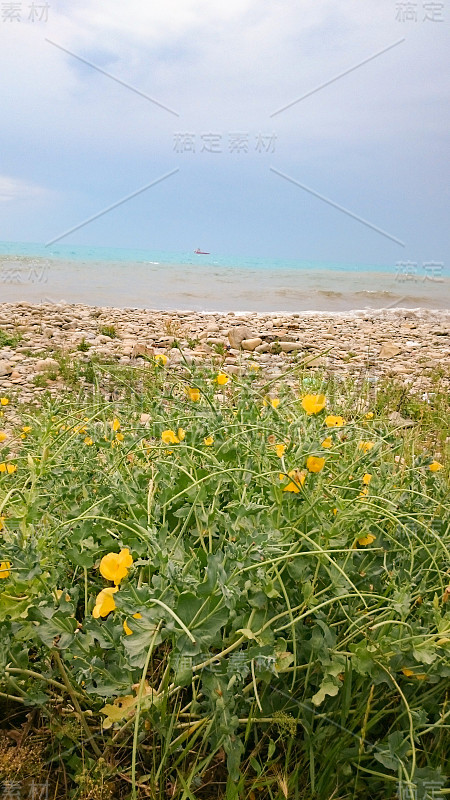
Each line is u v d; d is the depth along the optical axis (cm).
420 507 198
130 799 138
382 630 144
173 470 198
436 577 180
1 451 235
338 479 194
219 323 1208
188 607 123
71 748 144
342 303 1916
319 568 165
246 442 200
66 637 140
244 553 137
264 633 137
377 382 634
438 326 1377
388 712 146
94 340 937
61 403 248
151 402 261
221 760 150
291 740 140
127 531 166
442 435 414
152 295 1866
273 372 659
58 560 170
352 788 146
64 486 193
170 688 141
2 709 160
